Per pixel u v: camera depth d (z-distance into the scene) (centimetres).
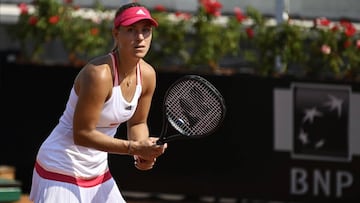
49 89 3256
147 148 1712
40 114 3262
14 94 3278
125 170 3189
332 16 3988
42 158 1788
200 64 3338
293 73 3328
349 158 3081
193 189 3166
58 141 1770
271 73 3291
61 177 1775
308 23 3922
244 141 3131
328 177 3097
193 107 1750
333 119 3086
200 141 3152
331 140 3089
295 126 3109
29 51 3688
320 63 3275
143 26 1683
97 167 1803
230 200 3234
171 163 3170
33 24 3428
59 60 3912
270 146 3117
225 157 3139
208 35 3328
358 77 3272
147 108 1852
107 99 1714
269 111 3116
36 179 1811
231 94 3134
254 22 3338
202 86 1741
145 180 3189
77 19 3434
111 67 1695
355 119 3075
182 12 3928
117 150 1712
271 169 3123
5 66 3284
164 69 3203
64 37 3419
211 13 3341
